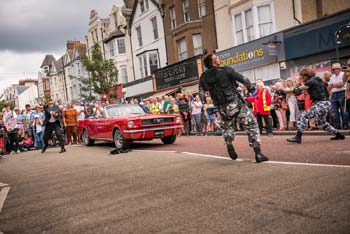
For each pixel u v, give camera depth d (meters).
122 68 34.56
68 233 3.50
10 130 14.13
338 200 3.64
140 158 8.28
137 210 4.04
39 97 66.19
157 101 17.75
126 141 10.44
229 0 20.75
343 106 9.90
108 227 3.56
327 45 14.74
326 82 10.82
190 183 5.08
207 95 14.93
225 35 21.59
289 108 11.53
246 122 6.15
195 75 22.69
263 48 17.72
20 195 5.49
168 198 4.41
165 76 26.05
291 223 3.17
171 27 26.56
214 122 13.73
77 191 5.36
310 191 4.04
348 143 7.37
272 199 3.91
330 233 2.88
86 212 4.18
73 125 15.82
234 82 6.11
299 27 15.81
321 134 9.76
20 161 10.39
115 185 5.50
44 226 3.82
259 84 11.02
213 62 6.12
